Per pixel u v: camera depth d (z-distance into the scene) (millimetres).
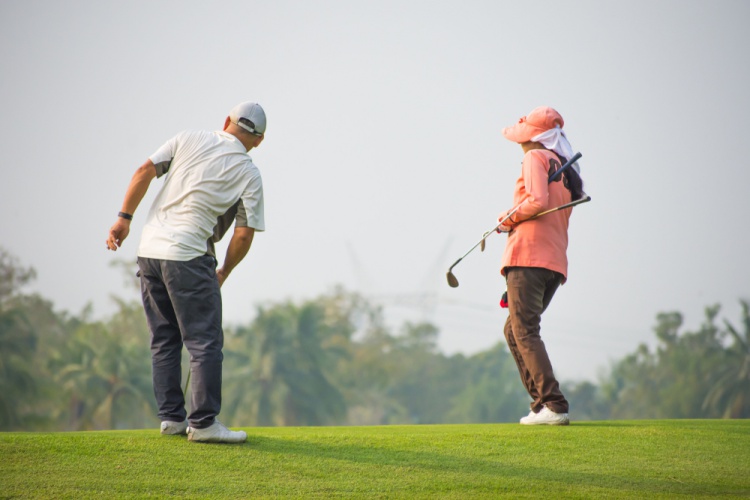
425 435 19969
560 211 22688
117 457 16891
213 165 17828
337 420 184625
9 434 18469
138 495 15156
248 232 18141
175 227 17609
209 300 17672
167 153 18031
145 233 17828
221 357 17938
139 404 172250
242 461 17062
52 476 15836
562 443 19531
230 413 178500
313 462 17359
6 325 175625
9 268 186500
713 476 17375
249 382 181000
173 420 18344
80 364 173875
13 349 173375
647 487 16594
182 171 17828
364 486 16109
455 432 20578
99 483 15602
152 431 19516
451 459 18000
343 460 17578
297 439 19109
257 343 183500
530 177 22172
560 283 22984
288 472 16672
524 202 22156
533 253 22359
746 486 16766
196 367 17688
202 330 17688
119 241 17797
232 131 18562
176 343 18406
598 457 18547
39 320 189875
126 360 175000
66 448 17188
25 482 15508
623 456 18688
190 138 18109
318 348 189125
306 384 183000
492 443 19391
